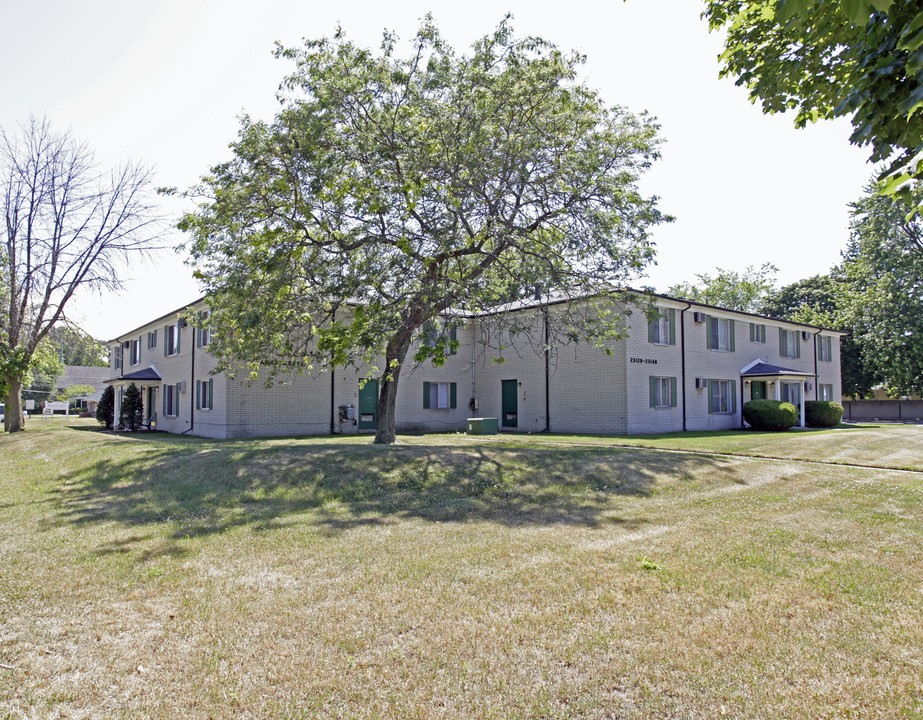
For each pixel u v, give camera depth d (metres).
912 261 38.47
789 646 4.11
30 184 26.41
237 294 13.62
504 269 14.36
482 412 27.58
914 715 3.28
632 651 4.02
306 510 8.96
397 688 3.56
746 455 15.67
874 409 47.28
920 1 4.55
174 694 3.49
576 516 8.46
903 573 5.75
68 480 12.14
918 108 4.71
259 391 21.86
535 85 13.41
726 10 7.30
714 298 53.25
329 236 12.81
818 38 5.95
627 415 22.44
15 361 26.61
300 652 4.01
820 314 45.22
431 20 13.62
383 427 16.06
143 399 30.52
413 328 12.83
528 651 4.02
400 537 7.13
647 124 14.70
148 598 5.00
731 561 6.10
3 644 4.12
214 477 11.32
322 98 13.01
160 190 13.44
